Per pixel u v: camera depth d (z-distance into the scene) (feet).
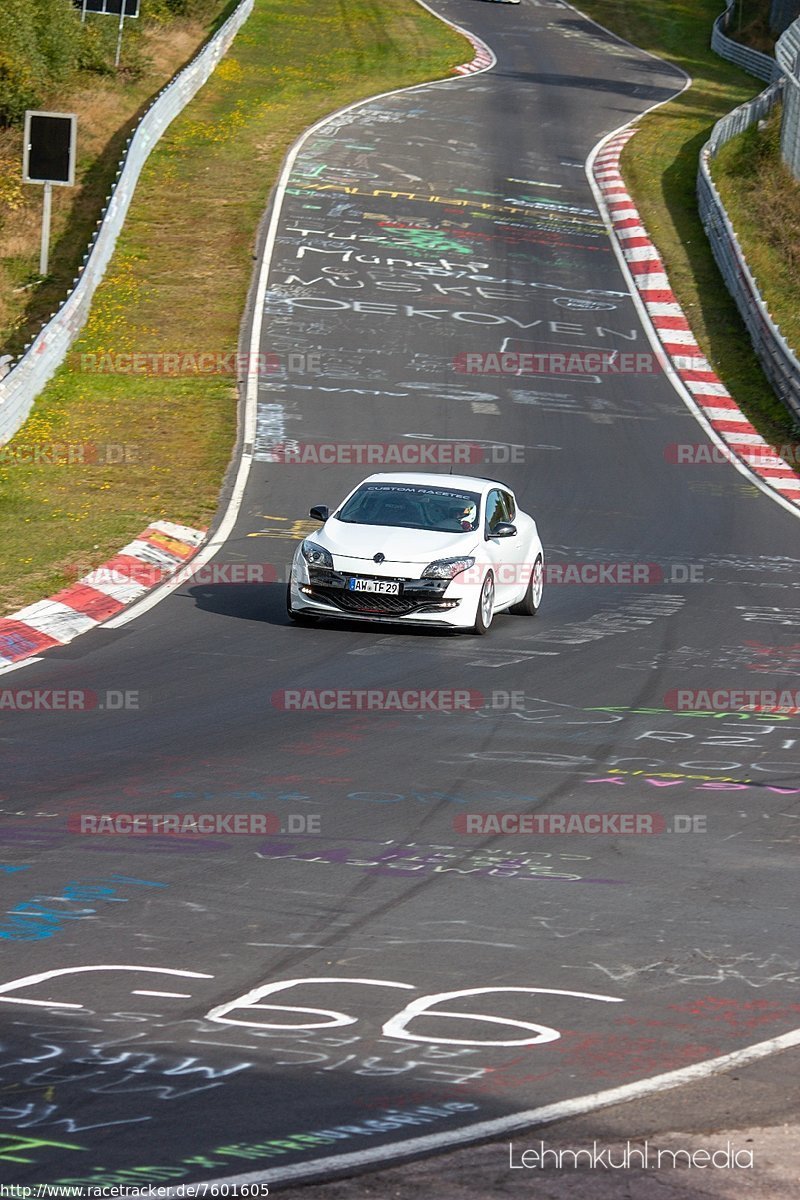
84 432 287.89
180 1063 63.82
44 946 79.82
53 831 102.32
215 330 366.02
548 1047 67.00
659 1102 60.80
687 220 493.77
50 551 206.39
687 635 186.91
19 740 128.06
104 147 510.99
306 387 331.16
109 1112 58.39
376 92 637.71
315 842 101.60
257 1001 72.23
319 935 82.94
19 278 394.11
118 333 357.41
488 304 404.16
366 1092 61.11
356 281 411.75
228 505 247.50
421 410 323.16
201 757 124.06
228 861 96.63
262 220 456.04
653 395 350.02
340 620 183.01
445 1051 66.13
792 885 95.40
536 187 520.42
